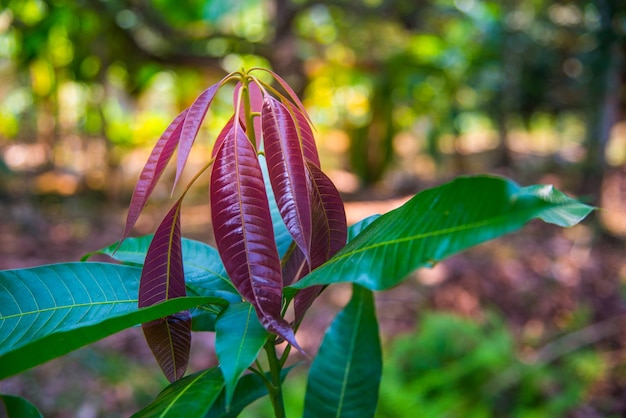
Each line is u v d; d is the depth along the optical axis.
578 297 4.02
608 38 4.36
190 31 5.69
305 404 0.86
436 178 7.39
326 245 0.68
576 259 4.58
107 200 6.20
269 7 6.07
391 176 7.69
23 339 0.65
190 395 0.59
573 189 5.69
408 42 6.45
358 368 0.87
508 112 6.07
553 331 3.63
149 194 0.64
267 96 0.64
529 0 5.43
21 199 5.88
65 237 5.07
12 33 4.93
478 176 0.47
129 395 2.80
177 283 0.67
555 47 5.39
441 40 6.17
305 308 0.68
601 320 3.72
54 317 0.68
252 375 0.86
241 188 0.60
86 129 6.36
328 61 6.26
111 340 3.32
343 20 6.16
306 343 3.40
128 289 0.74
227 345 0.55
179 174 0.60
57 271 0.72
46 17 4.61
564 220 0.50
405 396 2.43
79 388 2.83
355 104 7.53
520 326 3.71
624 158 6.99
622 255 4.64
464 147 8.28
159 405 0.59
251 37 5.98
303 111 0.69
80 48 5.30
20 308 0.68
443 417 2.54
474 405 2.79
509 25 5.48
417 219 0.51
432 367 2.97
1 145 7.58
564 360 3.24
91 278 0.73
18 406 0.70
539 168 6.70
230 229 0.59
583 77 5.07
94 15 4.91
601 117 4.98
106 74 5.68
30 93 6.13
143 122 6.71
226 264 0.58
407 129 7.89
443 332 3.08
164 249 0.66
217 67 5.76
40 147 7.48
